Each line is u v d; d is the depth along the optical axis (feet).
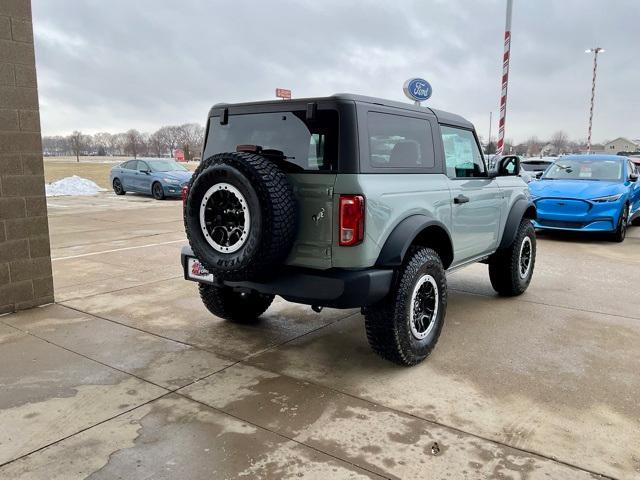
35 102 16.08
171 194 56.49
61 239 30.76
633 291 19.83
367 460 8.72
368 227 10.85
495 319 16.31
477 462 8.68
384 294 11.44
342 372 12.28
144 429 9.64
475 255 16.10
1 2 15.01
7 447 9.04
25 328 14.99
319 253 11.07
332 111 11.04
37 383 11.50
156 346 13.80
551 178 34.37
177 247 28.25
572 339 14.49
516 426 9.84
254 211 10.46
